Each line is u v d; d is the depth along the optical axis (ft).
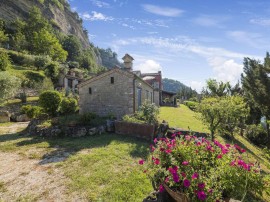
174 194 14.26
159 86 140.36
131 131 44.96
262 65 65.16
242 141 70.33
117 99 62.08
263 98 65.16
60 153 34.40
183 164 15.56
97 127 47.78
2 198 21.54
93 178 24.72
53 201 20.70
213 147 17.87
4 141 43.06
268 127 78.28
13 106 86.74
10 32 249.34
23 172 27.48
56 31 380.99
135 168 27.48
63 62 257.14
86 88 66.28
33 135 48.37
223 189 14.69
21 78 120.37
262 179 15.60
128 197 20.75
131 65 80.74
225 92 88.89
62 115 60.75
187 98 262.88
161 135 43.16
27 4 380.37
